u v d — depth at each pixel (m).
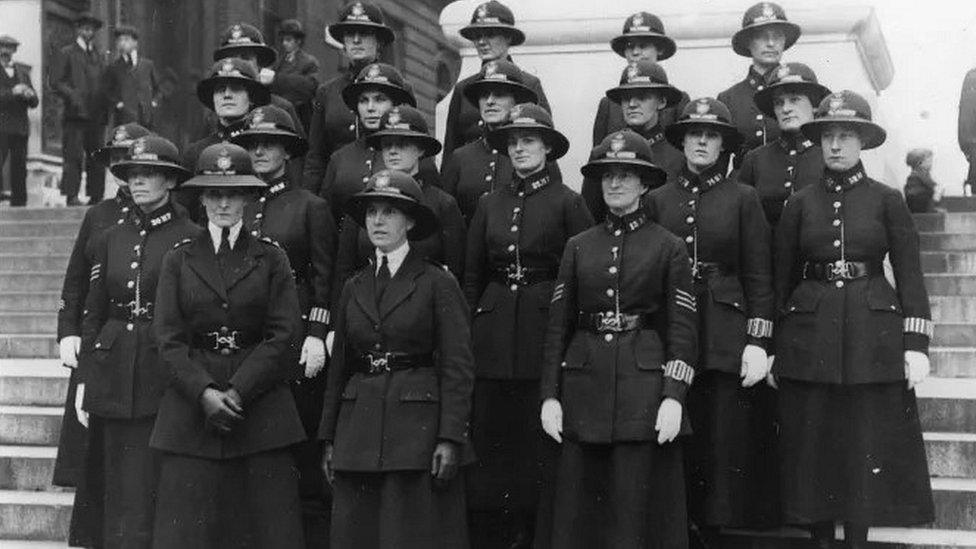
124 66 15.02
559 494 5.78
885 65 9.70
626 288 5.78
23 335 9.62
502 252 6.45
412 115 6.48
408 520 5.58
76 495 6.44
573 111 9.10
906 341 5.88
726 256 6.22
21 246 12.05
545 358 5.91
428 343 5.77
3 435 7.79
